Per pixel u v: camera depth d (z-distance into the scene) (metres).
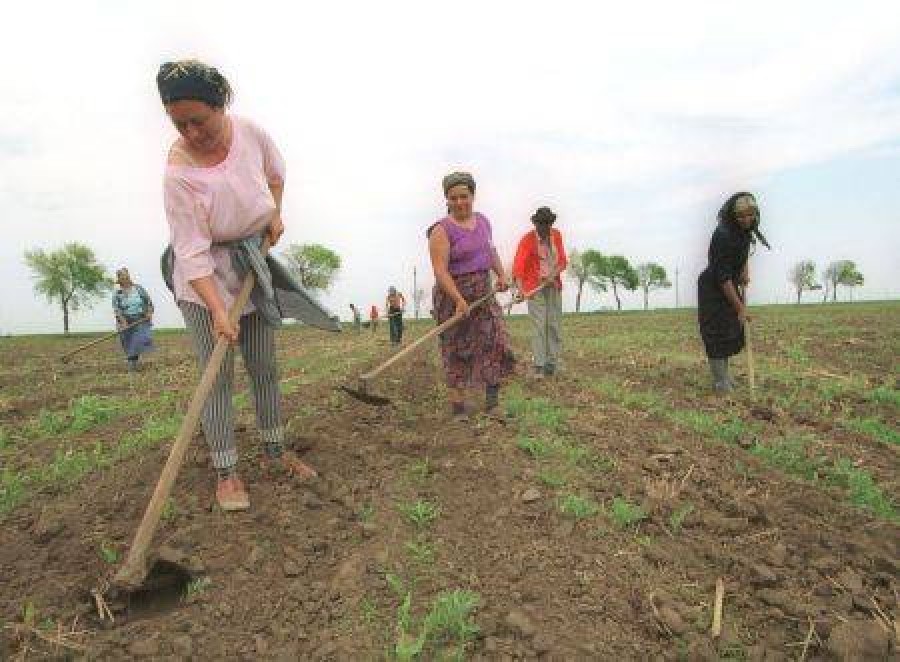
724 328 7.45
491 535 3.58
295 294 4.19
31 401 8.92
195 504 3.94
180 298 3.83
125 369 13.66
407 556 3.40
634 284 102.31
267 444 4.34
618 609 3.05
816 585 3.31
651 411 6.25
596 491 4.07
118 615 3.23
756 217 7.16
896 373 9.55
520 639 2.84
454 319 5.32
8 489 4.86
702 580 3.33
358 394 5.13
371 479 4.24
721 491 4.27
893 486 4.70
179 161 3.58
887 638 2.86
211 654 2.90
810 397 7.59
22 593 3.38
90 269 73.81
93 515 3.99
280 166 4.01
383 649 2.83
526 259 8.26
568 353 12.62
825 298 104.44
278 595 3.24
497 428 5.14
